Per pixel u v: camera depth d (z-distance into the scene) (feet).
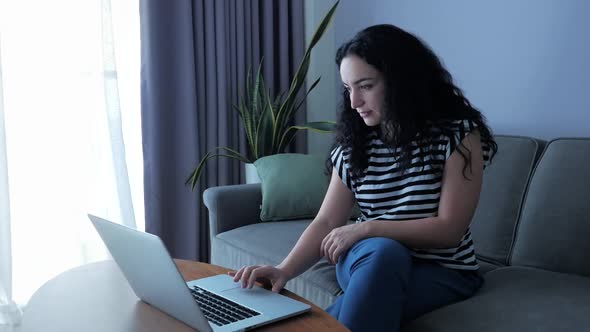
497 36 7.23
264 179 7.72
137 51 9.05
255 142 9.01
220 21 9.13
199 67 9.12
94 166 8.55
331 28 10.21
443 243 4.40
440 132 4.53
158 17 8.74
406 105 4.47
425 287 4.37
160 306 3.39
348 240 4.32
